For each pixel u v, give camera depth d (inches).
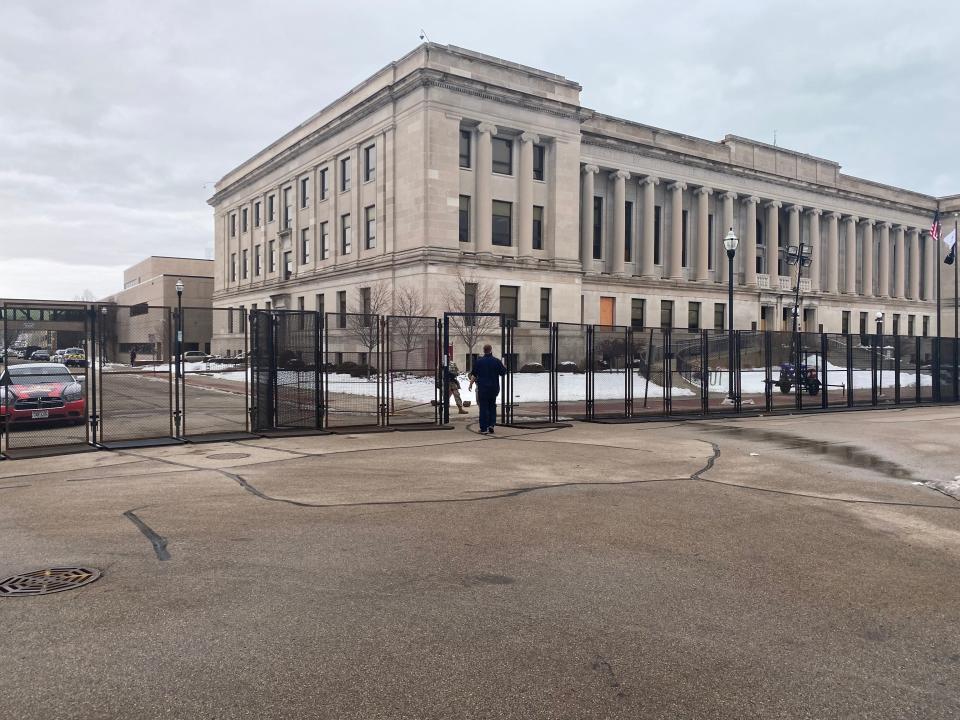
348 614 186.7
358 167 1974.7
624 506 323.3
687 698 144.8
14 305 487.2
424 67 1695.4
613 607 195.3
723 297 2433.6
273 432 589.9
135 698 141.6
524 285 1850.4
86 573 218.1
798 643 173.0
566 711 138.9
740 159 2503.7
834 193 2746.1
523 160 1877.5
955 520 305.0
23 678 149.3
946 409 952.3
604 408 866.8
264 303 2532.0
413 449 506.9
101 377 515.2
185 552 240.7
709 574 225.9
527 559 238.4
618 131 2197.3
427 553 243.1
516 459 461.7
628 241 2306.8
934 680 154.5
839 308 2795.3
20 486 359.3
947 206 3164.4
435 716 136.4
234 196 2822.3
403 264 1768.0
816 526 291.6
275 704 139.9
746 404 946.1
